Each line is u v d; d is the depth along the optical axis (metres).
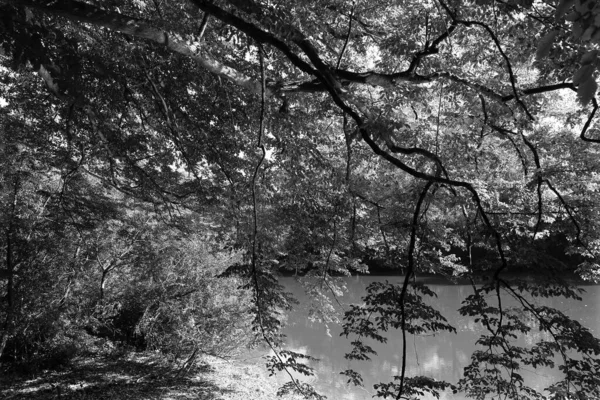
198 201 12.49
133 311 19.69
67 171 12.46
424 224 7.34
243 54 9.23
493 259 6.64
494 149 11.43
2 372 15.13
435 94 10.48
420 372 17.08
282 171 11.16
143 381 16.02
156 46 7.46
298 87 7.24
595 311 22.14
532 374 14.53
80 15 4.73
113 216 14.84
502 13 7.79
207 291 17.16
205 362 18.56
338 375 17.75
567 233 9.64
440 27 8.20
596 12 2.39
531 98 9.46
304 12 7.45
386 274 37.88
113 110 8.53
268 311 10.01
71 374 15.93
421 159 9.88
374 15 9.90
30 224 14.09
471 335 21.06
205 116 10.32
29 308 15.07
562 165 10.37
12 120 11.50
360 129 4.96
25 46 3.93
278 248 11.24
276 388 16.42
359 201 11.05
